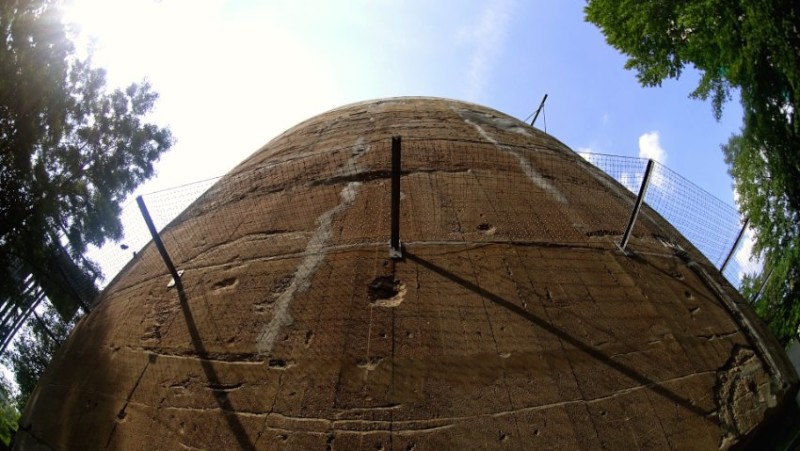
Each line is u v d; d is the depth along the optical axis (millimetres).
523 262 4504
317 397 3475
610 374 3705
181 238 5875
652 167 4781
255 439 3348
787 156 13781
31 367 13938
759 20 12352
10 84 12703
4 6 12266
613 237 5168
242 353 3934
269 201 5738
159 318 4695
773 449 3988
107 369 4590
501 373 3576
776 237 14703
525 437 3254
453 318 3922
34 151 13805
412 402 3393
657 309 4391
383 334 3807
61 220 14344
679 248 5562
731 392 3951
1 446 10164
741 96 14648
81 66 14969
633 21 16891
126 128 16219
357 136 6809
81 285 9367
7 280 12219
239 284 4613
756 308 15125
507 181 5680
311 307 4125
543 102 9523
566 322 4004
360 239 4719
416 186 5414
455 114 7637
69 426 4340
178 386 3918
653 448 3359
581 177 6371
